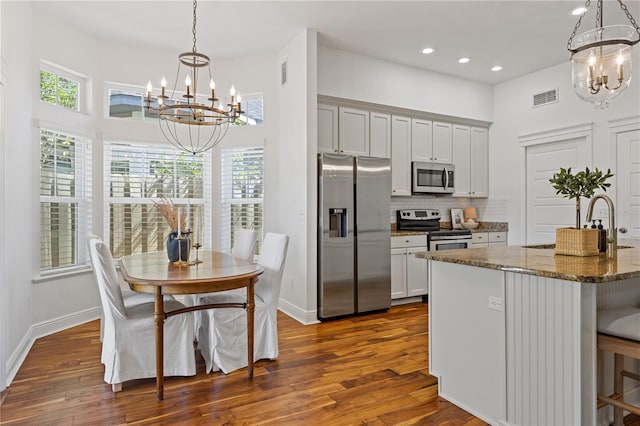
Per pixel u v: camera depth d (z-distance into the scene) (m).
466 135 5.55
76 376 2.67
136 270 2.69
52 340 3.40
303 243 4.04
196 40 4.23
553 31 3.96
